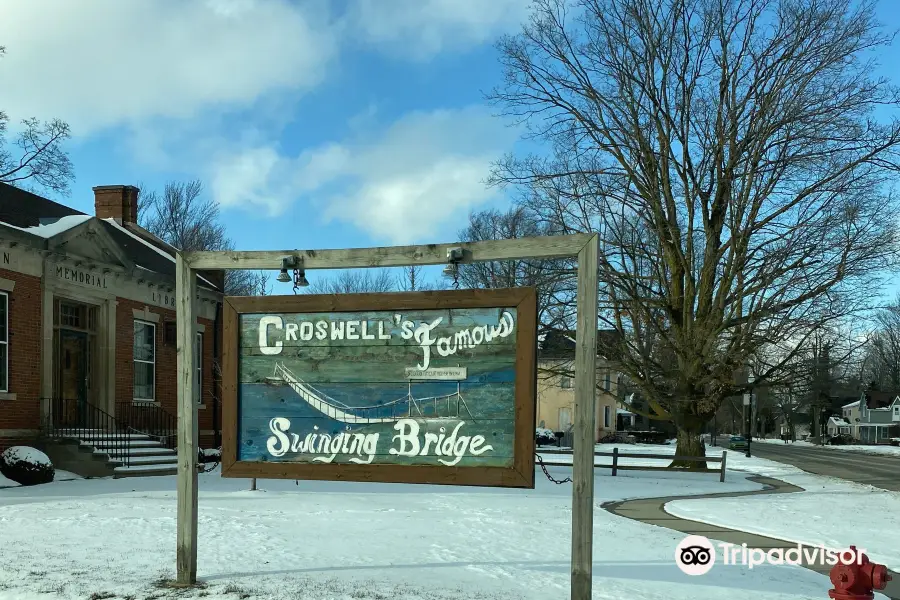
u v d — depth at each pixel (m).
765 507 15.75
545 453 34.53
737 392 26.92
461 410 6.83
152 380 25.17
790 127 24.30
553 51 26.80
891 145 23.45
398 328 7.09
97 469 19.50
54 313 21.16
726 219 27.20
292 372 7.37
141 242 29.70
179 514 7.32
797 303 24.38
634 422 73.38
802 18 24.58
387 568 8.18
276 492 16.06
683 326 27.44
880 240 23.56
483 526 11.72
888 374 109.88
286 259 7.27
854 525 13.15
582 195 26.11
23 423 19.28
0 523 10.95
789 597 7.51
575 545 6.25
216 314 29.30
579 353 6.29
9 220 20.39
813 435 95.81
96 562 8.19
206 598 6.68
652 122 26.80
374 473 7.00
